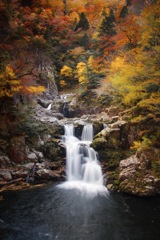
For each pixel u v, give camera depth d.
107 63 25.06
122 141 14.73
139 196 11.11
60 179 13.62
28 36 28.73
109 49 27.08
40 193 11.62
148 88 13.21
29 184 12.80
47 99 28.09
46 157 15.49
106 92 22.41
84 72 25.38
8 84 15.41
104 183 12.77
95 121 18.05
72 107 25.00
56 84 34.09
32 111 17.81
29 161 14.74
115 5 44.22
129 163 12.53
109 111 19.41
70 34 39.78
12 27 27.09
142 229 8.27
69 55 36.31
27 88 17.72
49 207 10.05
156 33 11.91
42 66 30.09
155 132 13.63
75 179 13.90
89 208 9.98
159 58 11.37
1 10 27.41
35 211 9.66
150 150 12.51
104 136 15.09
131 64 13.88
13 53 22.19
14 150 14.64
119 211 9.69
